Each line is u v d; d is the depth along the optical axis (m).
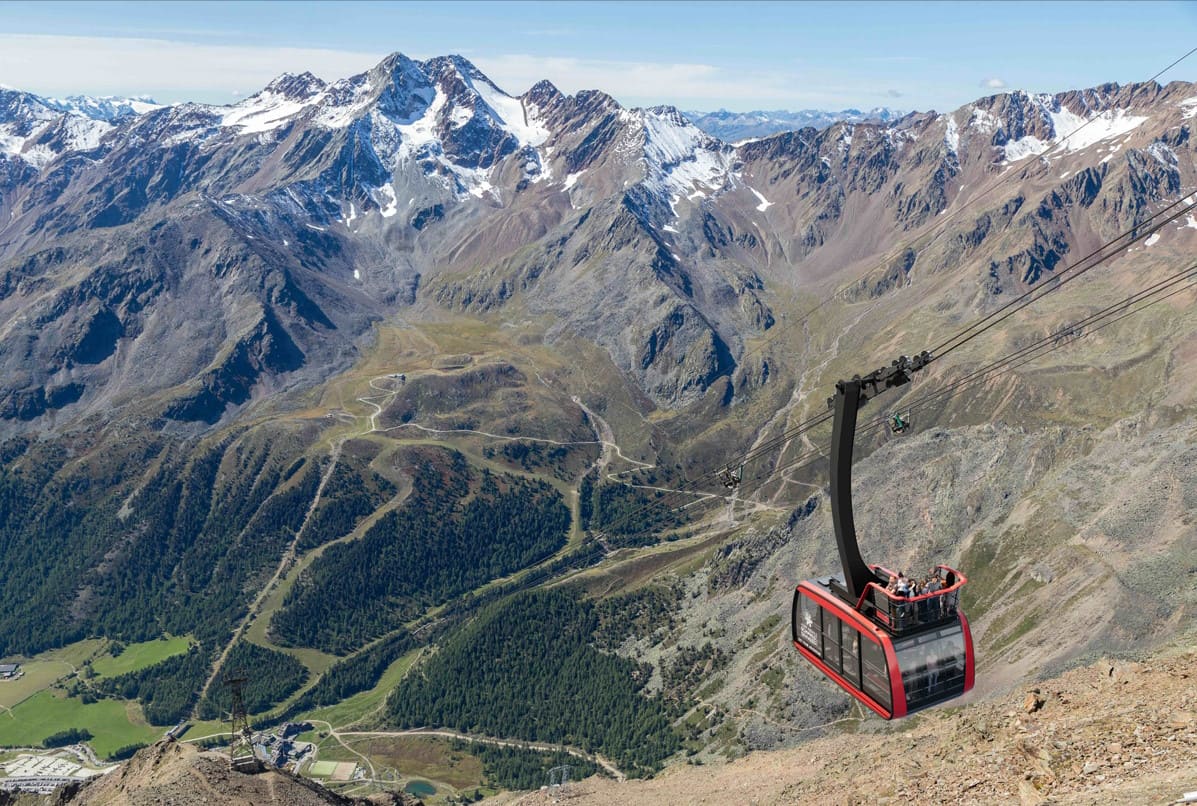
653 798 89.31
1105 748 34.19
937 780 41.38
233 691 111.25
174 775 94.81
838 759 74.12
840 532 41.41
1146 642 151.00
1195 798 25.11
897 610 39.28
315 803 94.19
